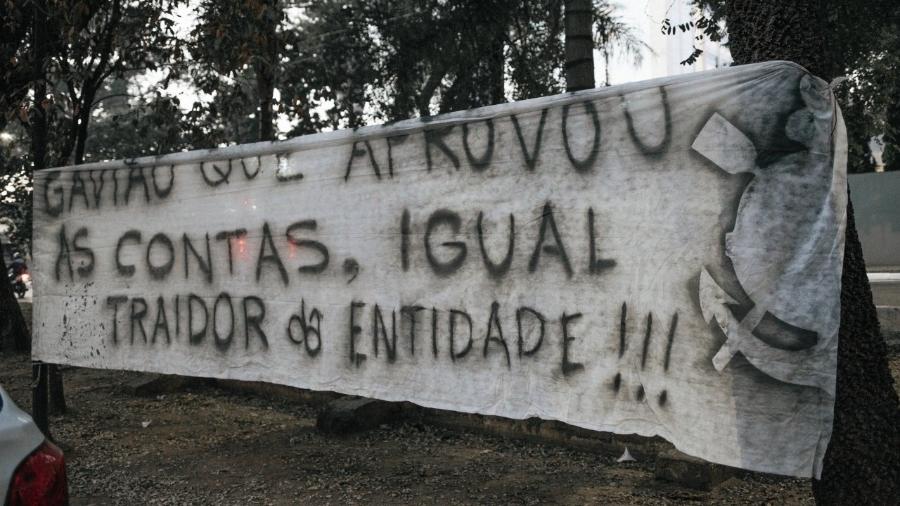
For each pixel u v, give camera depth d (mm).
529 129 3959
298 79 11633
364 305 4598
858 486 3471
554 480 5293
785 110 3238
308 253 4852
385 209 4516
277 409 7680
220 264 5270
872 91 10047
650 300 3555
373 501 4980
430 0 11414
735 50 3939
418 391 4363
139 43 8367
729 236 3336
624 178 3648
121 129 17703
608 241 3697
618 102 3668
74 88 7695
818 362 3148
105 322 5812
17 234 13898
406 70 11922
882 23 9438
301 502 4996
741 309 3293
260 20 7848
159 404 7871
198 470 5711
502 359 4059
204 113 8898
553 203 3879
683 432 3439
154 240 5590
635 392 3602
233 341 5203
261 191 5078
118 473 5668
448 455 5965
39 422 6070
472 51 11516
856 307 3582
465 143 4195
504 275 4047
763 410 3232
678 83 3490
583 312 3771
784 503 4719
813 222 3186
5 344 11109
